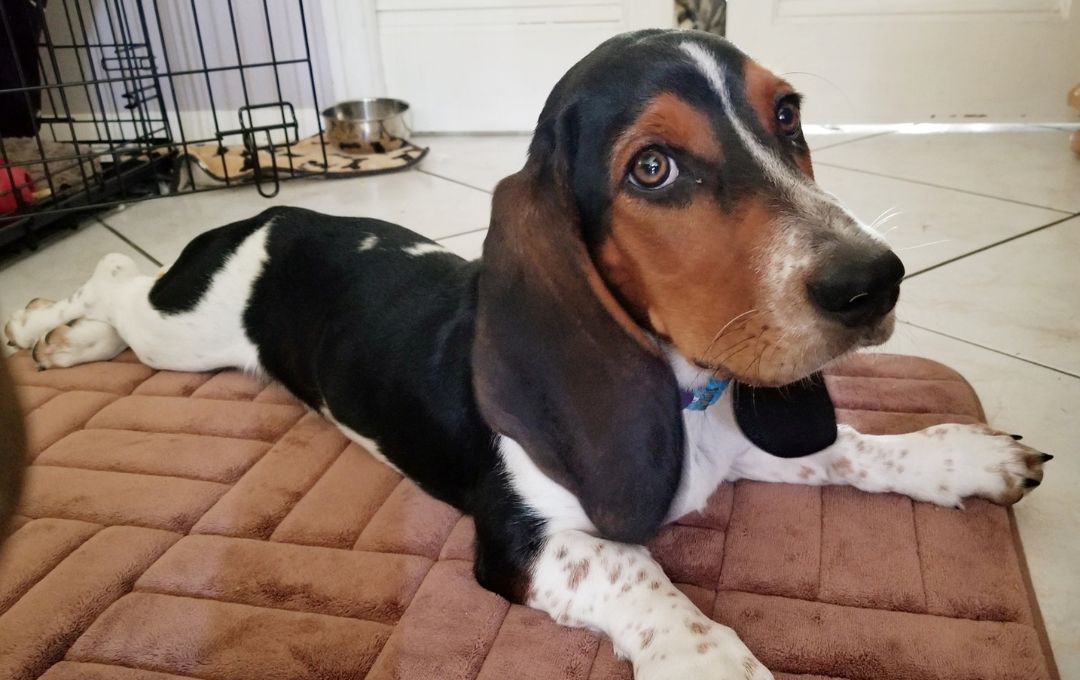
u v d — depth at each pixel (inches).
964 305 26.3
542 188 15.3
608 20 47.1
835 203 13.6
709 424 17.1
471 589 16.3
